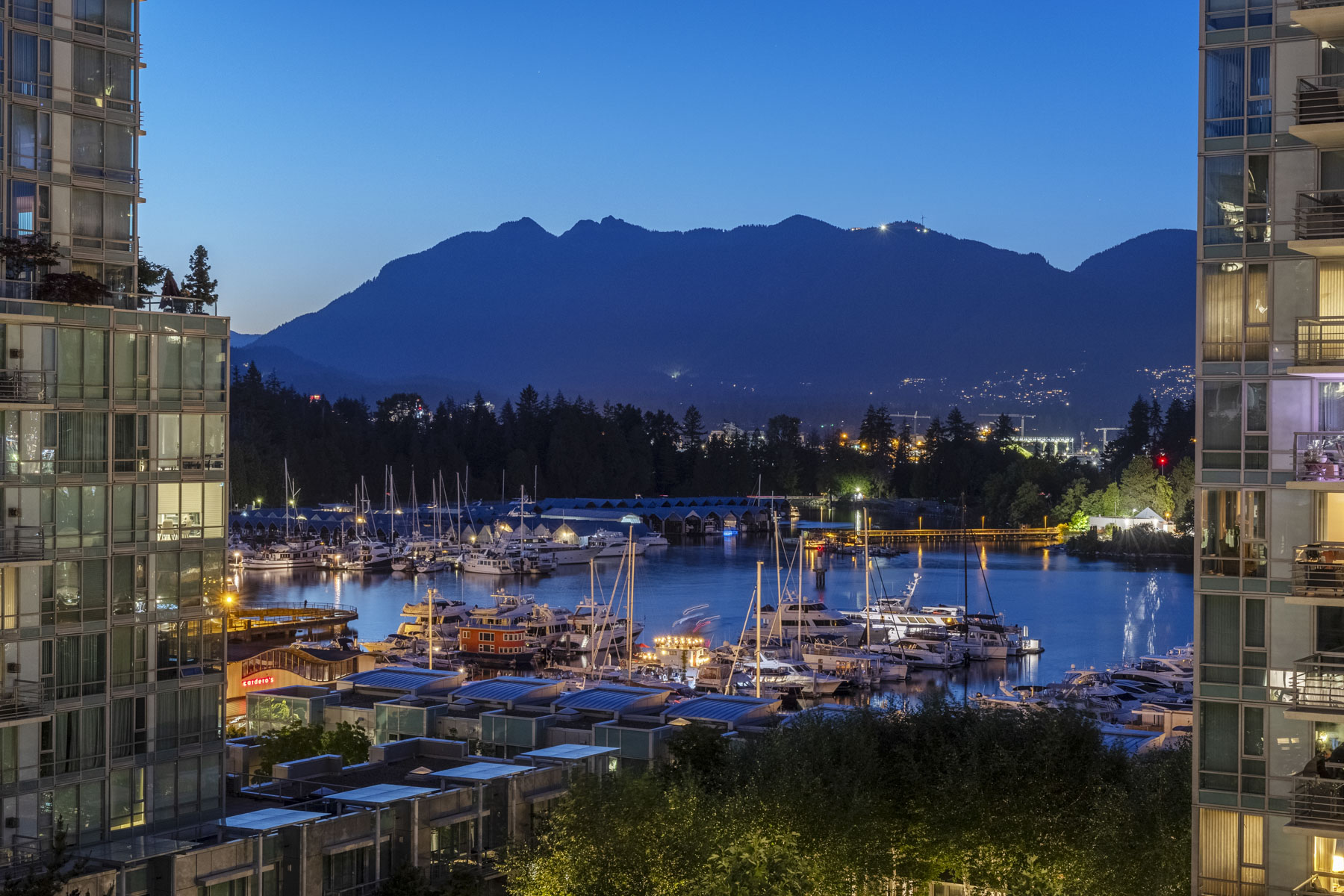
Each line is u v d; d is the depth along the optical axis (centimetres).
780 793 6506
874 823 6456
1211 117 4556
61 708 6012
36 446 5994
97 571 6175
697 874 6028
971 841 6366
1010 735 6838
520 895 6256
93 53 6725
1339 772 4294
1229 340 4509
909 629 19212
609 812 6341
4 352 5925
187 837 6350
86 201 6688
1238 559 4475
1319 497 4375
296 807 6838
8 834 5797
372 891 6475
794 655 17525
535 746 8862
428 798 6706
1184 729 9156
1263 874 4431
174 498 6494
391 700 9881
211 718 6612
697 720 8794
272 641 19138
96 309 6234
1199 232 4556
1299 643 4384
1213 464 4512
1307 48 4444
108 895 5694
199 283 6806
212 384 6688
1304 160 4434
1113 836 5819
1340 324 4350
